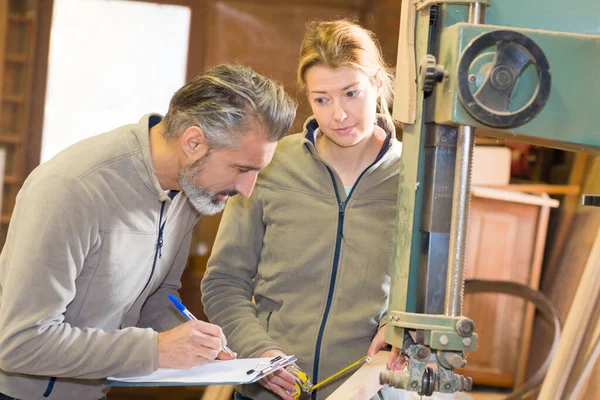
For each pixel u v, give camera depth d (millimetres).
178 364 1475
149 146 1522
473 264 3812
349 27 1758
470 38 1046
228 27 6391
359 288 1788
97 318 1566
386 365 1597
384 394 1771
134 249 1556
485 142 4223
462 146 1087
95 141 1532
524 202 3760
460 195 1086
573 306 1504
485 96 1023
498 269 3805
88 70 6449
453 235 1089
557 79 1085
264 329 1826
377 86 1833
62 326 1436
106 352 1434
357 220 1807
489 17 1136
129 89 6465
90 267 1502
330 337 1771
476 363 3869
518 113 1021
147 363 1445
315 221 1821
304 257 1815
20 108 6395
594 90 1093
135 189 1511
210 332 1520
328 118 1728
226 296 1880
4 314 1396
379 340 1702
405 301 1165
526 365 3865
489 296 3861
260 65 6406
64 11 6379
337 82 1694
